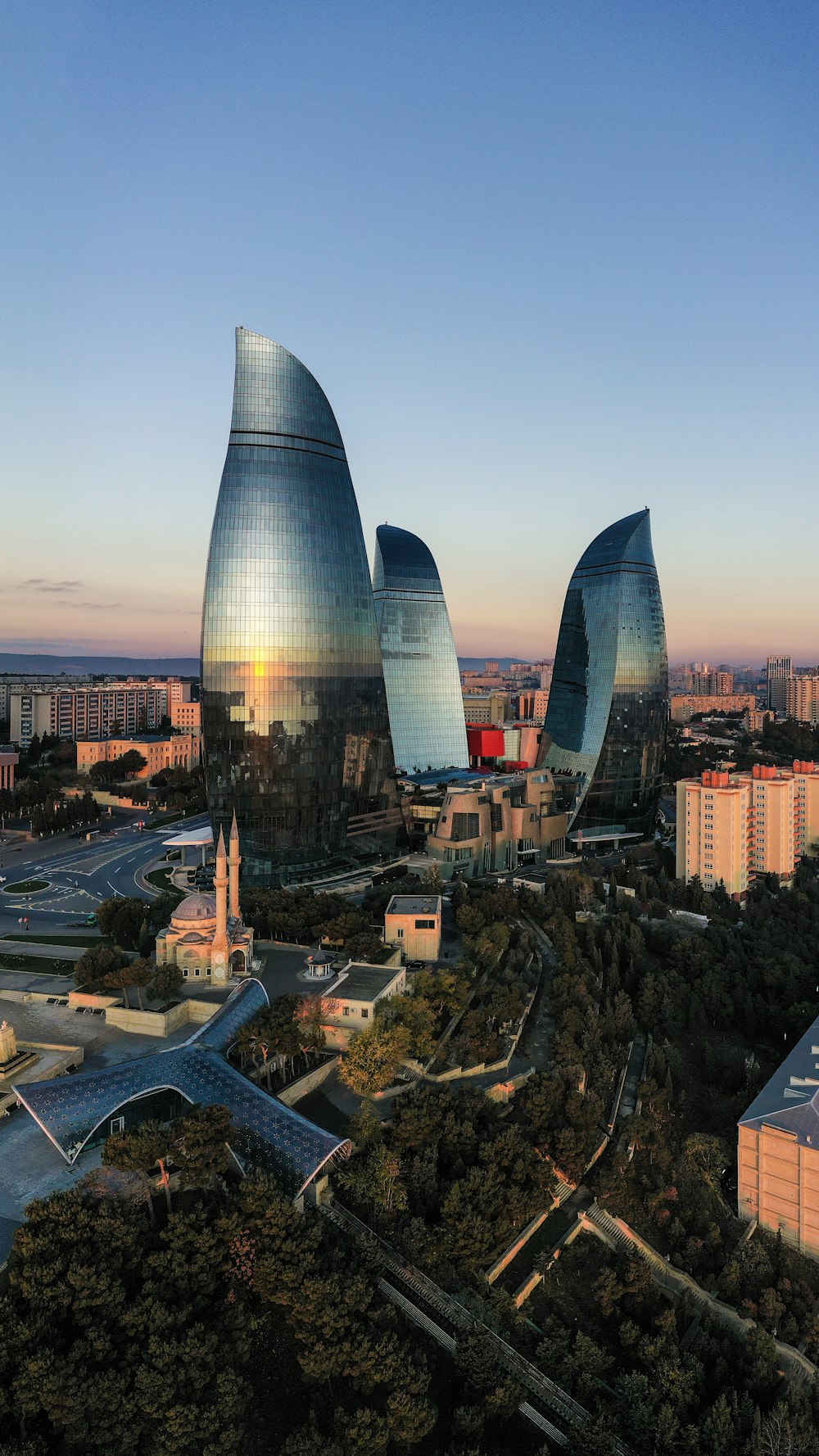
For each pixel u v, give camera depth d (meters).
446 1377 108.50
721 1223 140.38
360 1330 103.69
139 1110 137.62
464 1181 125.62
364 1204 127.06
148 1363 95.19
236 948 190.88
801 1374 116.00
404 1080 156.38
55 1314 96.69
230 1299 105.25
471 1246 119.19
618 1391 109.25
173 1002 174.62
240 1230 109.38
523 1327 117.44
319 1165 116.31
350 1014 164.00
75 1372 91.62
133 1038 165.00
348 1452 93.56
